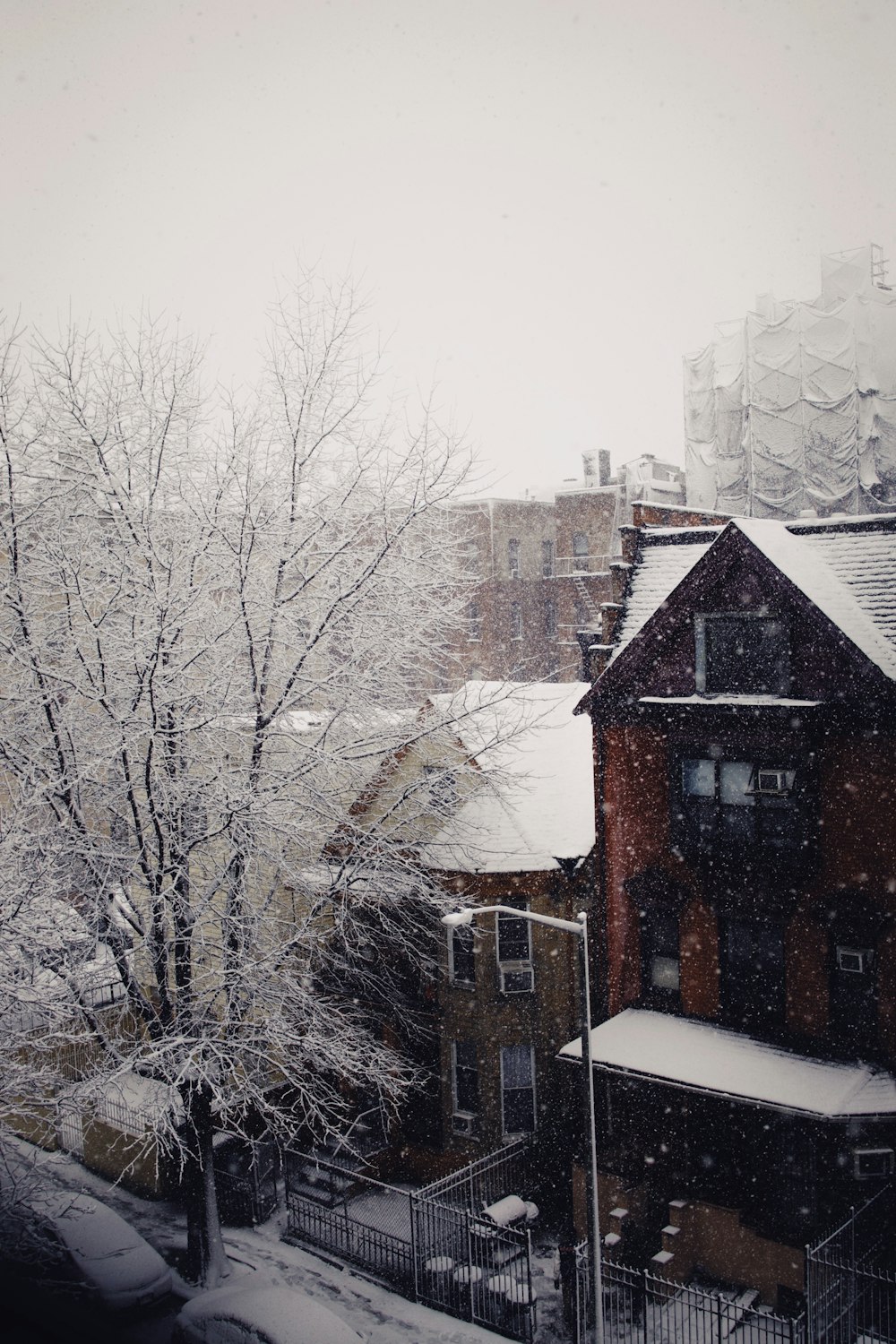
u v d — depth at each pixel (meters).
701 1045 19.14
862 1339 15.23
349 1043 19.39
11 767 17.91
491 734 20.95
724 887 19.62
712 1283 17.89
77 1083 16.89
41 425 18.88
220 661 19.17
